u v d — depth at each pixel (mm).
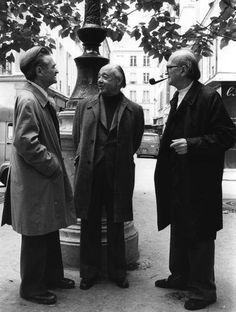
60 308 3332
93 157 3691
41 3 7258
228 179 13609
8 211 3475
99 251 3850
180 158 3229
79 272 4176
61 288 3764
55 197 3350
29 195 3248
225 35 7379
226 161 16641
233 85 16812
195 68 3295
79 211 3688
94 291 3699
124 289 3746
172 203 3322
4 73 21234
